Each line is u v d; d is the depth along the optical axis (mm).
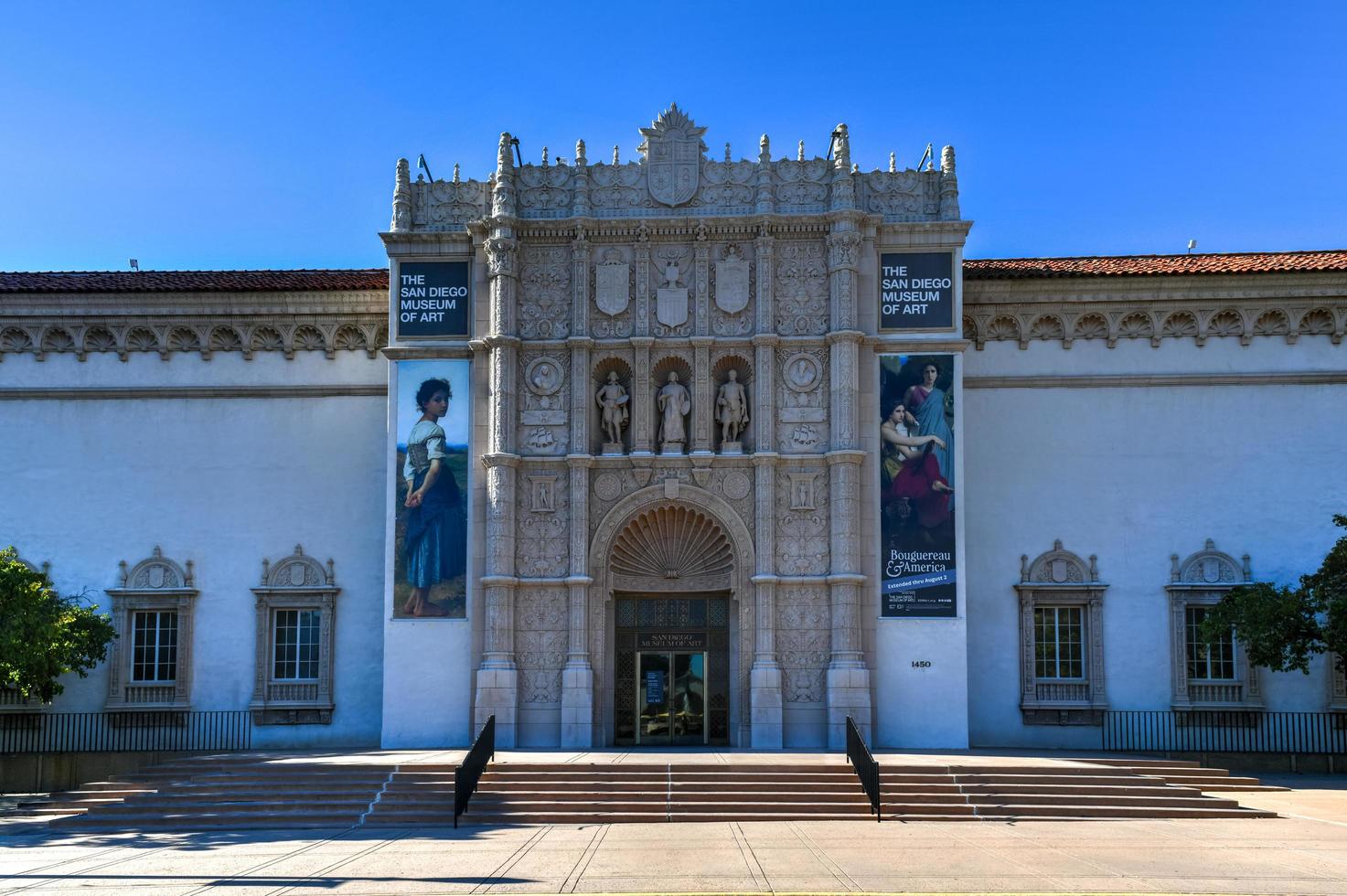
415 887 17359
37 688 33656
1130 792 25875
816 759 28594
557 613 33938
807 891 16938
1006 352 36781
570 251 35062
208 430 37281
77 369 37469
